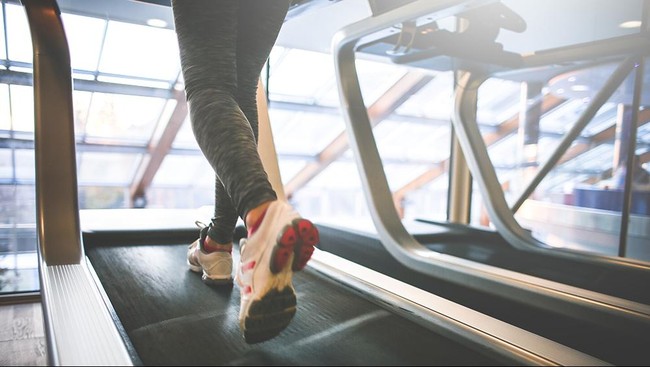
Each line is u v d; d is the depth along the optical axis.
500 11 1.73
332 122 5.91
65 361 0.72
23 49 2.66
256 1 0.91
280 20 0.97
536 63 1.97
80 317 0.88
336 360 0.82
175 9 0.81
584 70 2.32
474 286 1.65
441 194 7.69
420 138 6.74
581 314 1.35
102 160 5.73
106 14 2.68
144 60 3.85
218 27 0.78
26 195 2.89
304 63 4.52
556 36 2.46
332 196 7.70
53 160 1.35
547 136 3.05
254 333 0.72
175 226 1.91
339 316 1.05
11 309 1.68
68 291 1.02
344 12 2.86
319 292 1.24
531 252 2.24
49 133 1.36
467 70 2.27
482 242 2.61
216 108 0.75
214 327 0.93
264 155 1.59
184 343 0.86
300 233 0.66
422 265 1.82
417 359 0.84
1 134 2.79
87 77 3.88
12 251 2.52
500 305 1.63
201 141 0.75
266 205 0.68
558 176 2.92
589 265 1.97
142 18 2.74
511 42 2.61
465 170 2.99
